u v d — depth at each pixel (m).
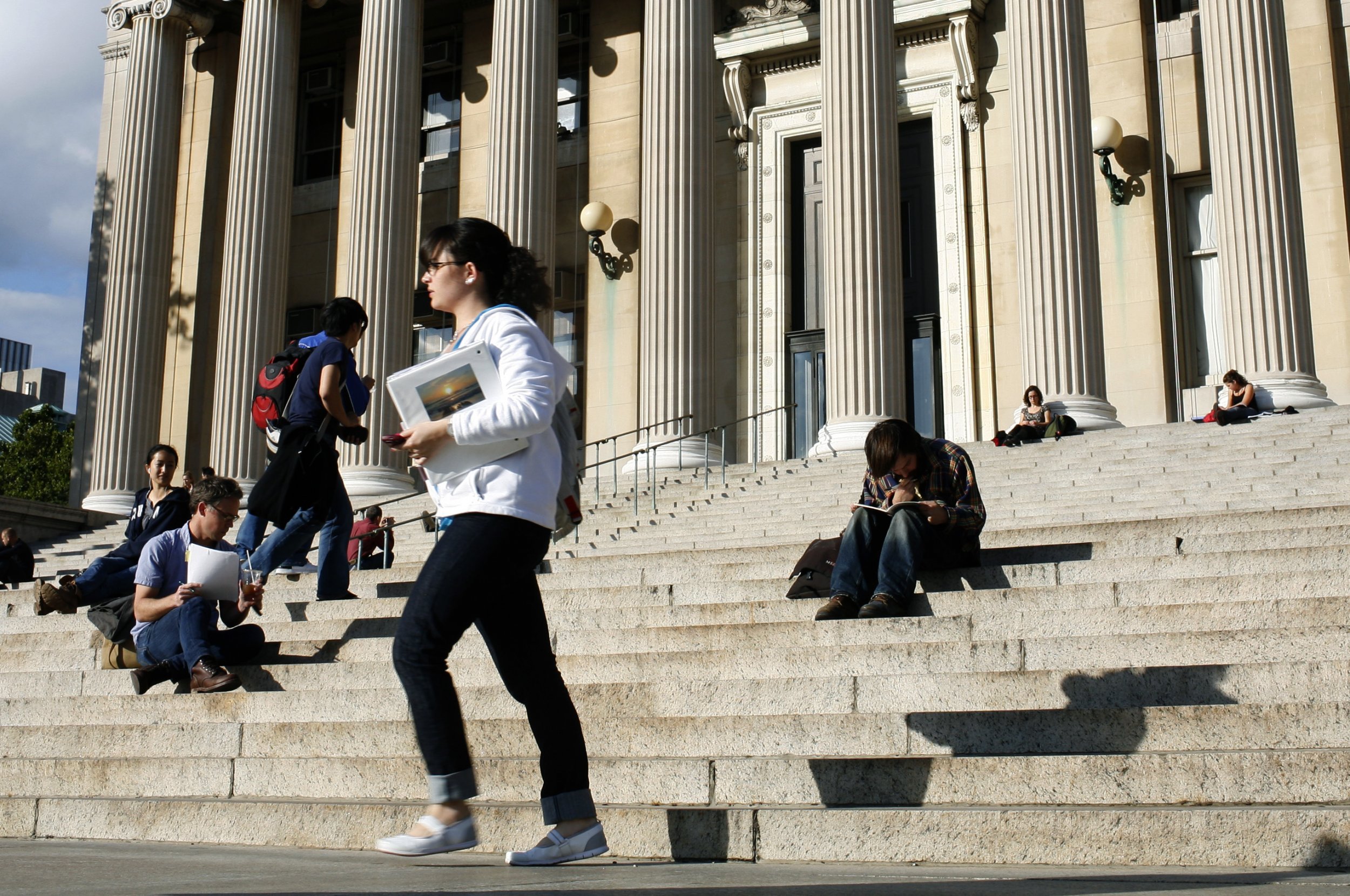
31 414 49.50
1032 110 19.09
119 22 27.16
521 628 4.02
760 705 5.93
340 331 8.96
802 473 17.58
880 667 6.14
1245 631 5.60
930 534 7.07
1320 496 12.02
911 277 23.86
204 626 7.55
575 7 27.34
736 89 25.31
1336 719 4.56
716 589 8.35
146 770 6.22
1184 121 21.86
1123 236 21.92
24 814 5.77
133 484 24.73
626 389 25.41
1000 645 5.96
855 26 19.92
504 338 3.90
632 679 6.68
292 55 25.70
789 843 4.27
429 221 27.94
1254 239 17.81
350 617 8.88
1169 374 21.34
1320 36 21.09
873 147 19.56
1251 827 3.76
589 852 3.97
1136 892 2.93
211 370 28.06
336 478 8.93
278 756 6.25
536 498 3.84
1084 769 4.45
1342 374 20.20
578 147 26.89
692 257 21.08
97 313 28.67
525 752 5.71
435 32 28.67
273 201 24.81
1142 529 8.56
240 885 3.23
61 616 10.28
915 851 4.12
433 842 3.74
